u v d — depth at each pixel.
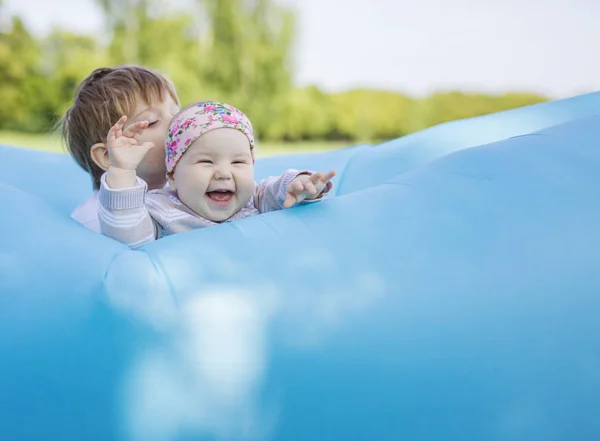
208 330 0.83
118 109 1.37
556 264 0.93
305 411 0.81
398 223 0.97
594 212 0.99
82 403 0.80
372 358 0.84
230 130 1.18
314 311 0.85
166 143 1.24
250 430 0.80
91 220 1.36
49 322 0.84
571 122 1.23
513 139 1.19
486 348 0.87
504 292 0.90
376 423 0.83
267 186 1.24
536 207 0.99
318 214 1.01
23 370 0.82
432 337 0.86
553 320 0.91
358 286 0.88
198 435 0.80
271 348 0.83
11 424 0.80
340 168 1.73
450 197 1.02
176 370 0.81
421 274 0.90
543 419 0.88
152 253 0.93
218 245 0.94
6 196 1.09
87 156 1.47
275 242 0.94
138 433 0.79
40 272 0.90
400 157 1.65
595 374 0.91
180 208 1.22
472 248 0.93
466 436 0.85
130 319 0.84
